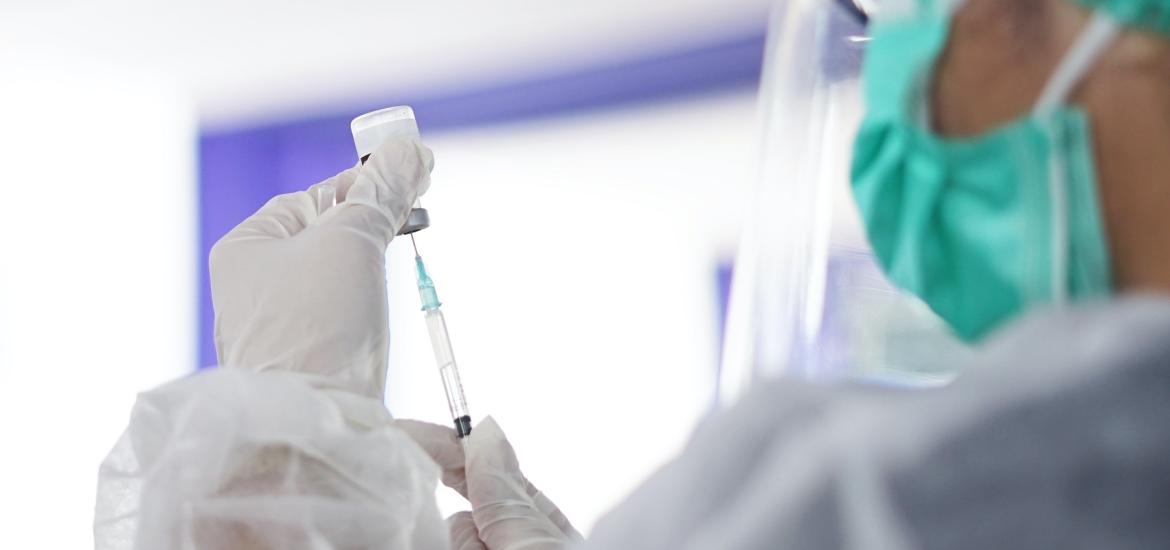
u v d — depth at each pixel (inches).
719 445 16.8
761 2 98.6
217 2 109.5
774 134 31.4
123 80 118.3
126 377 119.5
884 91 22.1
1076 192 19.2
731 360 31.5
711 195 104.7
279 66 114.7
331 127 116.5
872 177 22.5
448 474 39.1
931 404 15.7
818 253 30.6
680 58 102.6
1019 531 14.7
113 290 120.0
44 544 116.9
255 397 31.6
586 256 109.1
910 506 14.8
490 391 110.5
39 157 120.0
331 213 40.0
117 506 32.8
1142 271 18.9
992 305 21.4
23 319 119.6
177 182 120.1
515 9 105.2
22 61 117.1
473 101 111.3
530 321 110.5
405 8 107.5
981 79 20.5
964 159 20.6
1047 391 15.3
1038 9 19.7
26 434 118.5
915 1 21.9
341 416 32.8
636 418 106.9
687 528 16.3
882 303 29.1
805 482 15.4
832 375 29.7
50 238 120.3
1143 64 18.6
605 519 18.1
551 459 108.7
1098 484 14.8
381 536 31.4
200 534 29.9
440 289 111.8
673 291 107.0
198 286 119.7
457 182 112.7
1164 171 18.5
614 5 102.7
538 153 110.1
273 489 31.0
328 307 37.5
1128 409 15.0
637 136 106.2
